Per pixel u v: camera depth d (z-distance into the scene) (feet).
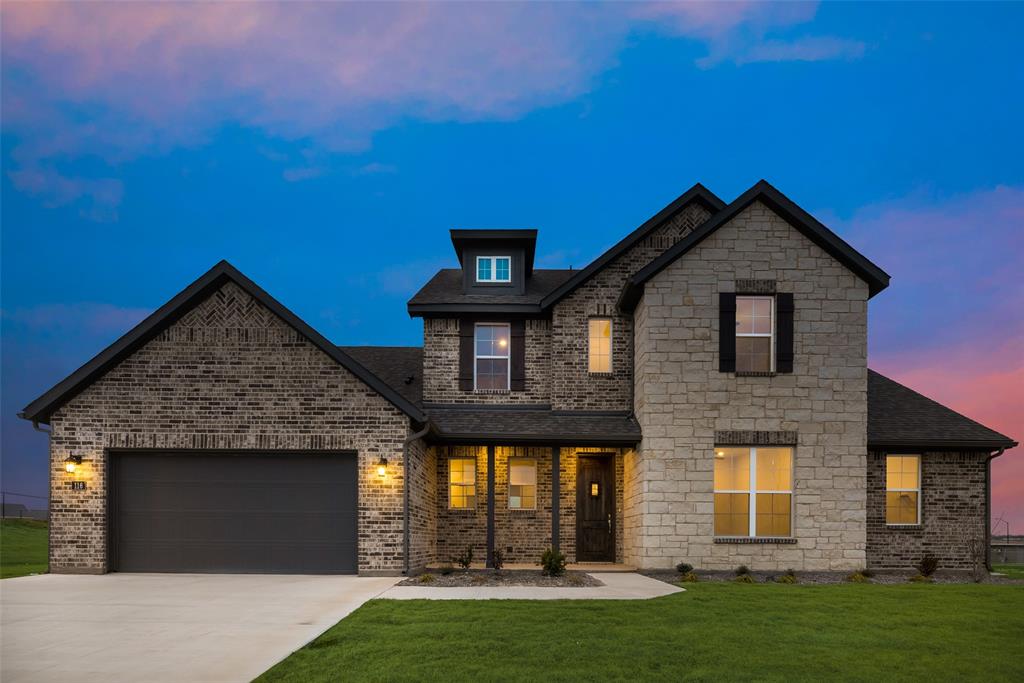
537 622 28.19
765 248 50.29
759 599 35.01
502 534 57.00
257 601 34.09
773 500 49.19
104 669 21.33
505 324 60.03
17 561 64.39
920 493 53.83
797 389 49.37
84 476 46.11
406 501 45.73
